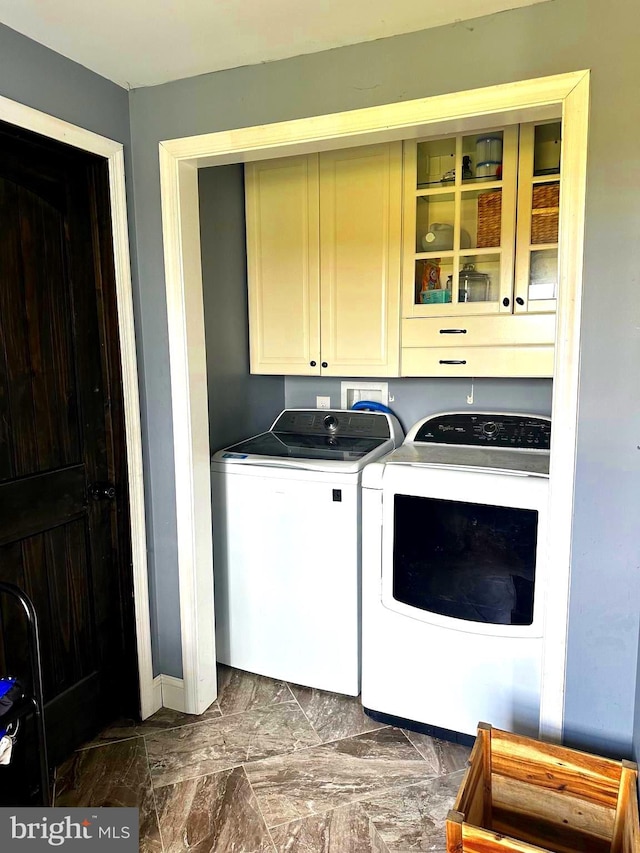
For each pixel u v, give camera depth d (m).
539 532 1.77
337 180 2.40
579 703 1.61
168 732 2.08
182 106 1.85
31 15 1.45
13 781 1.64
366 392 2.82
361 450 2.38
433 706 2.02
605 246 1.42
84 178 1.86
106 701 2.10
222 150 1.81
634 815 1.34
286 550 2.25
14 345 1.66
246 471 2.27
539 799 1.55
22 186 1.66
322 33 1.54
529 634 1.83
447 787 1.82
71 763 1.91
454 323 2.29
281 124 1.72
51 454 1.80
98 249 1.90
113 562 2.07
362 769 1.90
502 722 1.92
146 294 2.01
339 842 1.61
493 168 2.18
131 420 2.01
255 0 1.38
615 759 1.58
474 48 1.48
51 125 1.64
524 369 2.21
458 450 2.26
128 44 1.60
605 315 1.44
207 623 2.20
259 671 2.39
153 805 1.74
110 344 1.95
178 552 2.11
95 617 2.01
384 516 2.00
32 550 1.76
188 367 2.00
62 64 1.67
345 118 1.64
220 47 1.62
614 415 1.47
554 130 2.10
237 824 1.68
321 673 2.28
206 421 2.13
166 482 2.10
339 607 2.20
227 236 2.49
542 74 1.42
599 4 1.35
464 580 1.91
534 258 2.17
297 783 1.84
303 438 2.65
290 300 2.56
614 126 1.38
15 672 1.71
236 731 2.09
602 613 1.55
